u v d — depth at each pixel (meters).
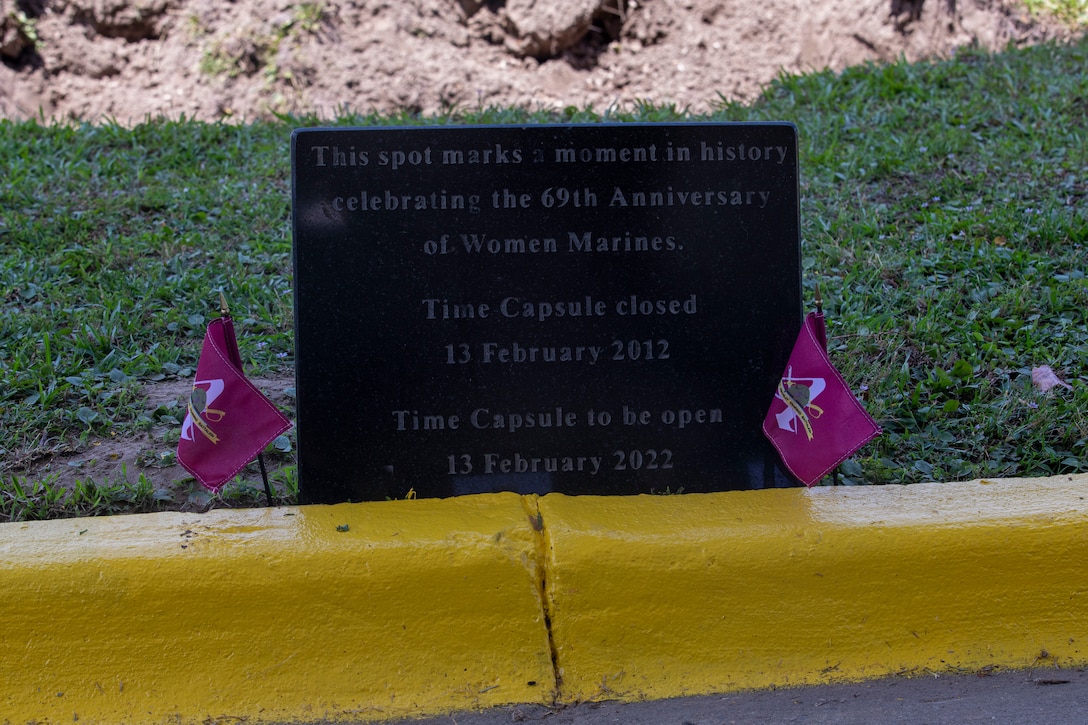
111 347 4.43
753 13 9.13
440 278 3.49
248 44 8.45
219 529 3.03
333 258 3.47
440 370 3.50
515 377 3.52
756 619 2.93
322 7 8.55
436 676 2.80
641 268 3.54
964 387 4.11
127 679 2.75
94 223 5.63
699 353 3.57
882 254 5.26
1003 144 6.39
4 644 2.76
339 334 3.48
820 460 3.22
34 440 3.73
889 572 2.98
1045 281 4.89
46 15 8.45
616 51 8.98
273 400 4.11
